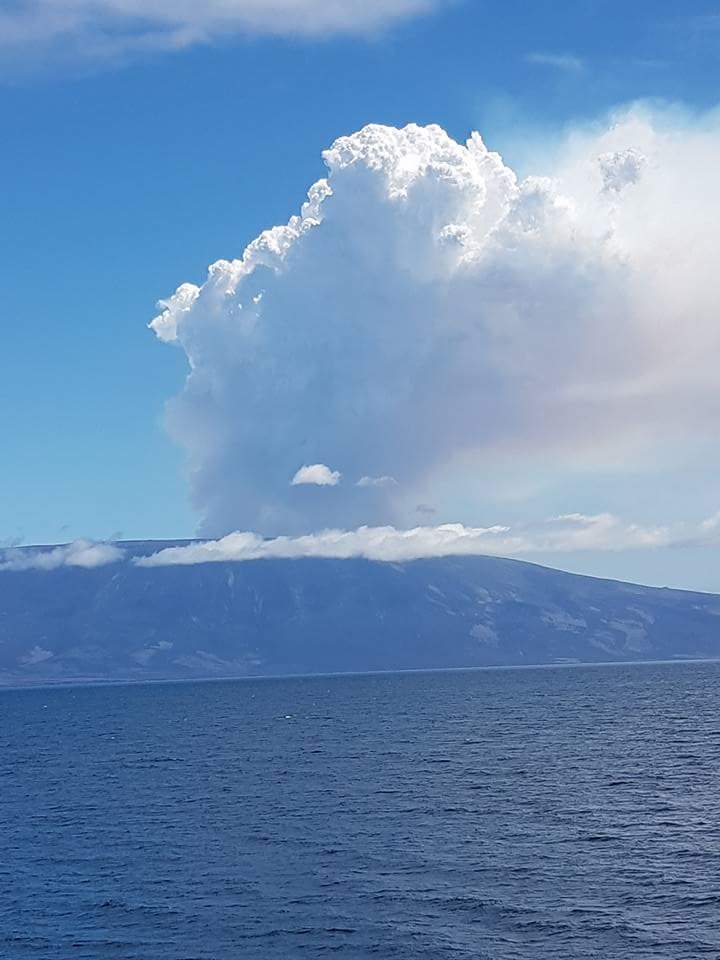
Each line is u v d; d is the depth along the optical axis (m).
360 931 48.84
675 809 75.50
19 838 73.88
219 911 52.88
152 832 74.19
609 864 59.34
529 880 56.56
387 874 58.97
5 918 52.91
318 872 60.00
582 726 151.38
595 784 89.25
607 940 46.31
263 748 135.62
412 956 45.22
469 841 66.94
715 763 101.12
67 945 48.47
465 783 92.62
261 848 67.12
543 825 71.38
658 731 138.62
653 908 50.59
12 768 123.56
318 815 78.44
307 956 45.69
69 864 64.44
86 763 125.75
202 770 111.56
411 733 150.00
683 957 43.81
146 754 134.38
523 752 116.94
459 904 52.53
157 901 55.16
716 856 60.28
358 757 118.75
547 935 47.31
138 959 46.22
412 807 80.56
